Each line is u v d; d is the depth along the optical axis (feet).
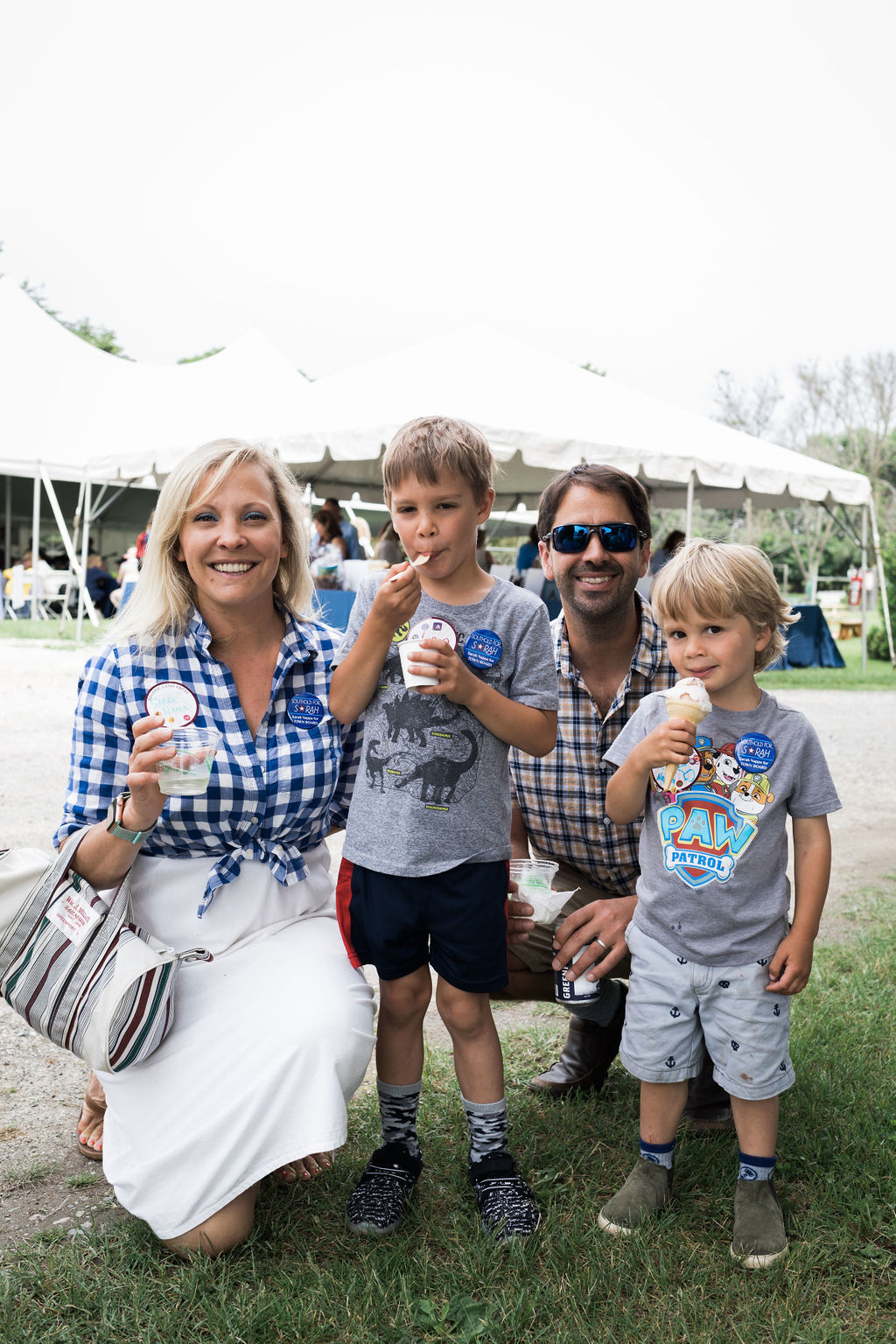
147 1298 6.77
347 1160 8.55
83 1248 7.38
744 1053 7.63
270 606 8.35
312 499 60.39
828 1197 7.86
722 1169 8.43
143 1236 7.47
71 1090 9.98
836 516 57.82
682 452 42.52
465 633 8.23
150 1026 7.14
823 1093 9.41
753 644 7.88
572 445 39.99
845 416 142.82
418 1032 8.17
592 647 9.30
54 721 30.78
